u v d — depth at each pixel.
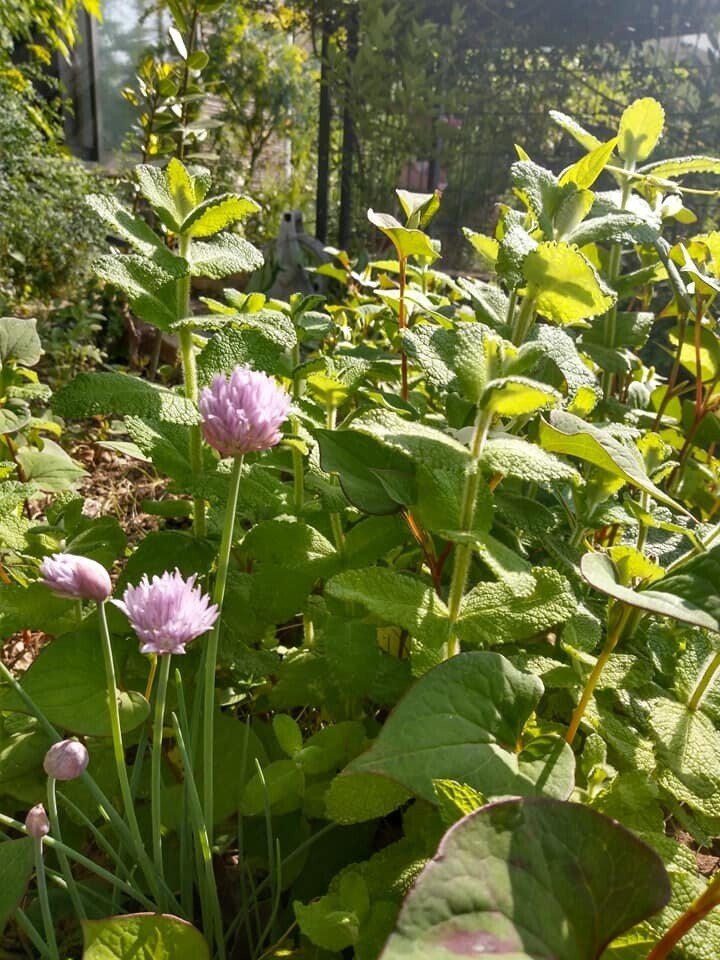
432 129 1.23
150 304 0.34
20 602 0.34
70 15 1.50
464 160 1.26
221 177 2.29
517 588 0.25
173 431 0.37
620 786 0.26
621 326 0.50
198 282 1.41
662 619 0.34
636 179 0.45
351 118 1.35
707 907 0.19
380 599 0.28
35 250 1.26
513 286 0.34
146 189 0.34
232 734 0.34
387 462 0.33
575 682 0.31
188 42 0.89
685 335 0.49
